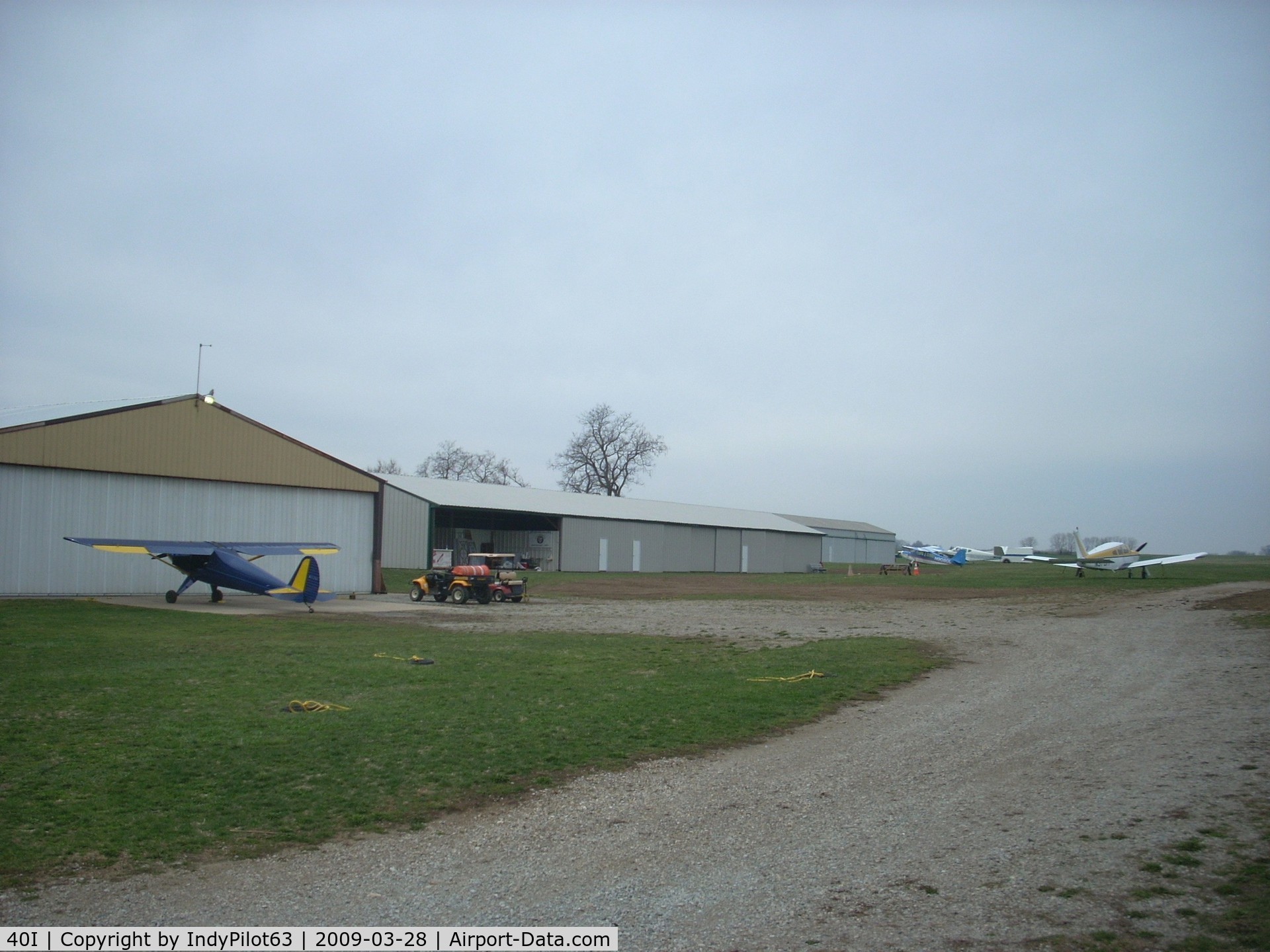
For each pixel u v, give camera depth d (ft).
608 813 23.91
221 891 18.35
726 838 21.74
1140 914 16.71
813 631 71.97
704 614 88.84
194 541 93.56
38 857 20.01
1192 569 215.10
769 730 34.37
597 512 187.73
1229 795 24.62
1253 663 51.55
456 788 26.03
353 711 36.24
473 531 182.50
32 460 82.53
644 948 15.62
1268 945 15.30
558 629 72.28
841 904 17.48
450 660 51.90
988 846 20.83
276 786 25.84
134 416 89.81
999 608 98.58
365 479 110.63
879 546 351.87
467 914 17.22
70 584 85.30
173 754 29.01
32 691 39.34
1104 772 27.55
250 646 56.95
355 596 103.65
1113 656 55.93
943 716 37.06
